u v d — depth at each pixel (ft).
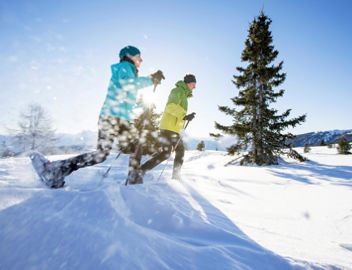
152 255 4.23
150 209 6.79
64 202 5.89
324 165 33.88
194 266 4.18
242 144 48.62
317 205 11.53
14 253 4.19
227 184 15.90
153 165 11.93
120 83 9.66
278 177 20.56
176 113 12.27
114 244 4.25
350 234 8.00
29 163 13.93
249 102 47.65
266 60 50.70
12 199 5.85
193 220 6.44
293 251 5.66
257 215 9.37
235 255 4.79
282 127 47.11
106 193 6.28
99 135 9.57
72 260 3.96
